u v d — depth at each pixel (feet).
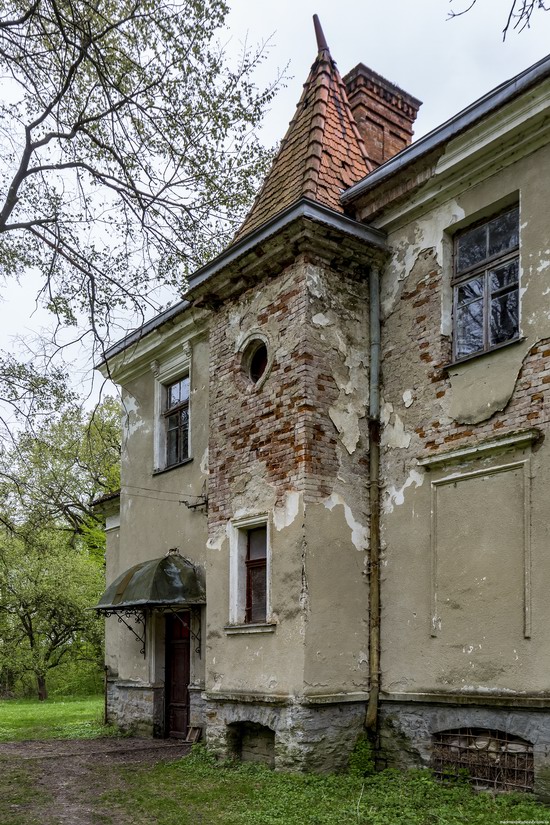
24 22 24.38
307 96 35.32
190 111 26.68
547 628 21.33
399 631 26.32
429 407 26.81
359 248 29.27
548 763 20.62
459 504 24.94
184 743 35.76
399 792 22.48
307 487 26.68
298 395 27.63
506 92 23.98
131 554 44.37
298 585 26.07
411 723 25.21
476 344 26.09
